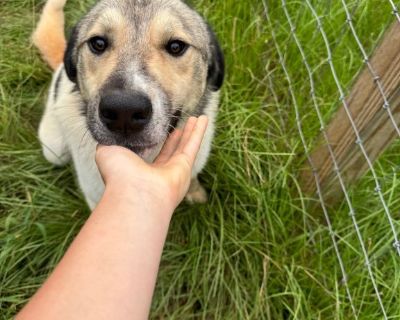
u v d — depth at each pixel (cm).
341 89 46
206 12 59
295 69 55
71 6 64
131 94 32
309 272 45
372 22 54
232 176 50
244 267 47
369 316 41
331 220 47
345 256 44
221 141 51
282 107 54
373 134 40
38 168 52
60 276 21
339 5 55
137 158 27
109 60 35
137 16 35
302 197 47
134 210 24
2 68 59
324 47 54
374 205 46
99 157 27
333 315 42
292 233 48
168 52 36
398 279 41
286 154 47
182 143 32
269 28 58
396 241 38
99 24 36
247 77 56
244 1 59
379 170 48
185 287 47
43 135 50
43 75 59
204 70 40
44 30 51
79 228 48
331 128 43
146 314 22
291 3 58
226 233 48
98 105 33
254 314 44
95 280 21
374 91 37
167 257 47
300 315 44
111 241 23
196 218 49
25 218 47
